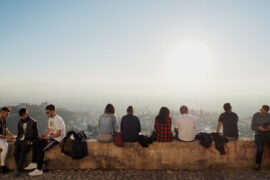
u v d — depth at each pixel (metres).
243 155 4.77
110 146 4.77
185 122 4.73
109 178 4.30
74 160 4.76
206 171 4.64
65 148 4.68
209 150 4.75
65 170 4.70
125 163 4.77
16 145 4.49
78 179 4.25
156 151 4.74
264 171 4.62
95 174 4.49
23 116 4.45
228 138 4.81
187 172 4.59
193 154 4.73
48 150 4.71
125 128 4.77
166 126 4.71
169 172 4.58
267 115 4.60
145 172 4.59
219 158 4.75
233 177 4.32
